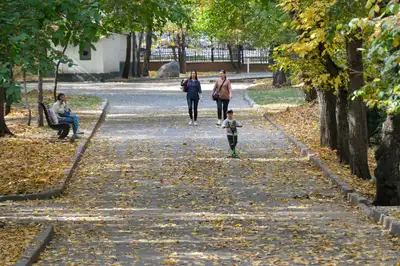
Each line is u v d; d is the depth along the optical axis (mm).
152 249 13820
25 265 11938
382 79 14930
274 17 39688
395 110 13727
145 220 17219
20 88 14734
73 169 25859
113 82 81438
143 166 26750
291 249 13625
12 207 19234
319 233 15297
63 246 14094
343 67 25438
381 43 12141
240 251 13531
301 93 58375
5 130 34500
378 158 19906
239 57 110188
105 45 84750
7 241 13828
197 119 42750
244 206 19578
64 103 33406
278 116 42500
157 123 41000
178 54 113000
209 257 12930
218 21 42625
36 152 29188
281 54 25375
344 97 26906
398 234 14719
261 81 80062
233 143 28516
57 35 16062
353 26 12539
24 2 15578
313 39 20344
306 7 20594
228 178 24234
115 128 38969
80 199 20906
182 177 24438
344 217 17578
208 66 113375
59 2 15688
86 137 33812
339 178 23188
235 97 60000
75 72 83062
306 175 24812
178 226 16359
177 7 34875
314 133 35188
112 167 26641
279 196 21156
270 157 28766
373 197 20922
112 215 18047
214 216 17828
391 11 11852
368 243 14148
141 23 30328
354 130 24266
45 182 22828
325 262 12328
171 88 70812
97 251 13602
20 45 15156
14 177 23812
